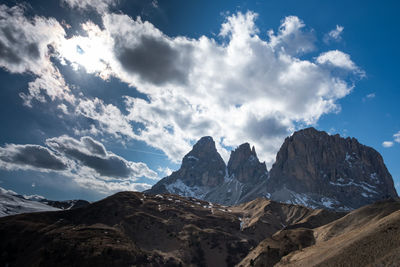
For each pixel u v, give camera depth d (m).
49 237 162.12
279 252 143.50
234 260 192.88
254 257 147.38
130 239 184.88
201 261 185.62
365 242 85.50
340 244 99.19
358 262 77.75
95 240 164.00
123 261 150.75
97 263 142.62
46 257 141.12
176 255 184.88
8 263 144.25
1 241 160.38
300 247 146.00
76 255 145.12
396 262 68.06
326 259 88.81
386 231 85.25
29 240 162.00
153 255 174.75
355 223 149.12
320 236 152.50
